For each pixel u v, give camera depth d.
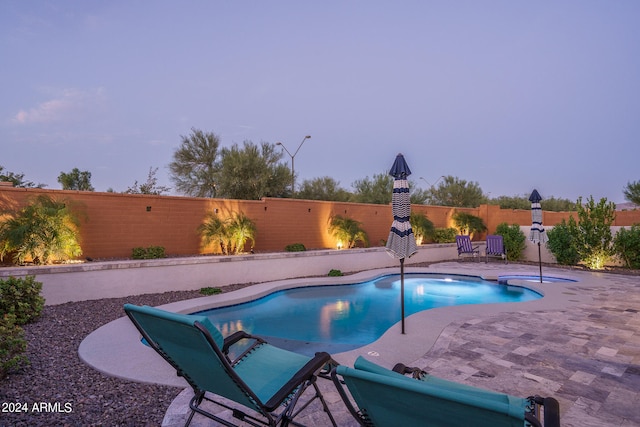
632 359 4.68
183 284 9.48
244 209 13.02
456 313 7.15
